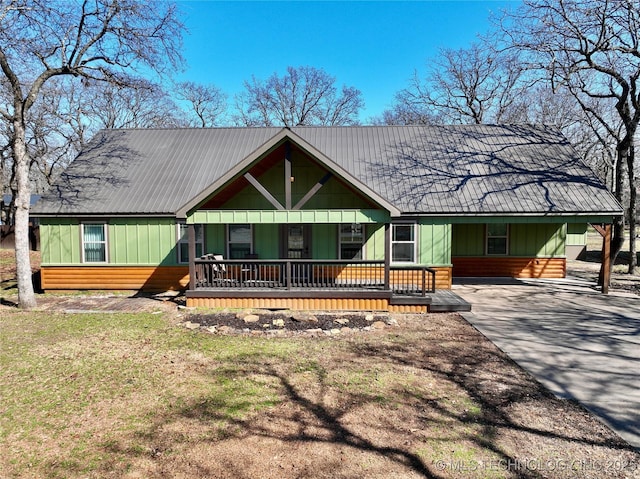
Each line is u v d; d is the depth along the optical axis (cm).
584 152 3092
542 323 928
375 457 402
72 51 1126
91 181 1408
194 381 589
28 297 1066
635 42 1330
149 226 1314
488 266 1586
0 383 576
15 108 1063
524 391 562
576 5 1316
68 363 657
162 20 1215
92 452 408
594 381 597
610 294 1270
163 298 1211
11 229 2677
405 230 1307
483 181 1384
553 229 1563
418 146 1581
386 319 956
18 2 1045
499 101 3372
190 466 386
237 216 1027
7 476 368
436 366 658
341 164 1473
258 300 1052
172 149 1562
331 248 1335
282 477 370
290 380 596
